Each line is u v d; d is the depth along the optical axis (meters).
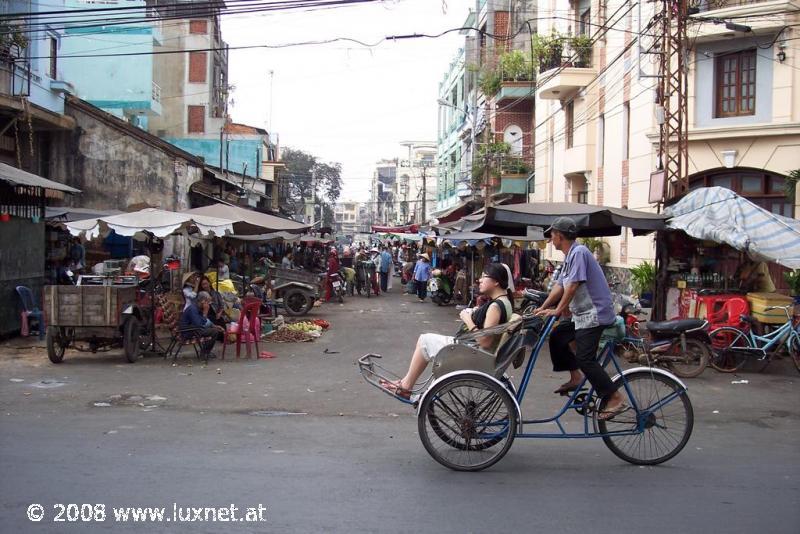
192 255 23.38
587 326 6.04
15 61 17.67
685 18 15.35
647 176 18.67
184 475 5.62
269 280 19.94
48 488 5.23
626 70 20.20
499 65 31.45
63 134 21.47
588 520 4.78
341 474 5.75
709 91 17.59
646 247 18.91
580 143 24.09
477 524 4.66
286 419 7.91
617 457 6.46
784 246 11.50
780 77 16.48
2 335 13.46
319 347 13.79
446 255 30.12
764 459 6.52
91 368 10.95
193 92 40.94
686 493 5.42
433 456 5.93
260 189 41.59
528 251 23.48
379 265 30.34
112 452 6.26
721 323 11.87
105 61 26.58
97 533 4.41
